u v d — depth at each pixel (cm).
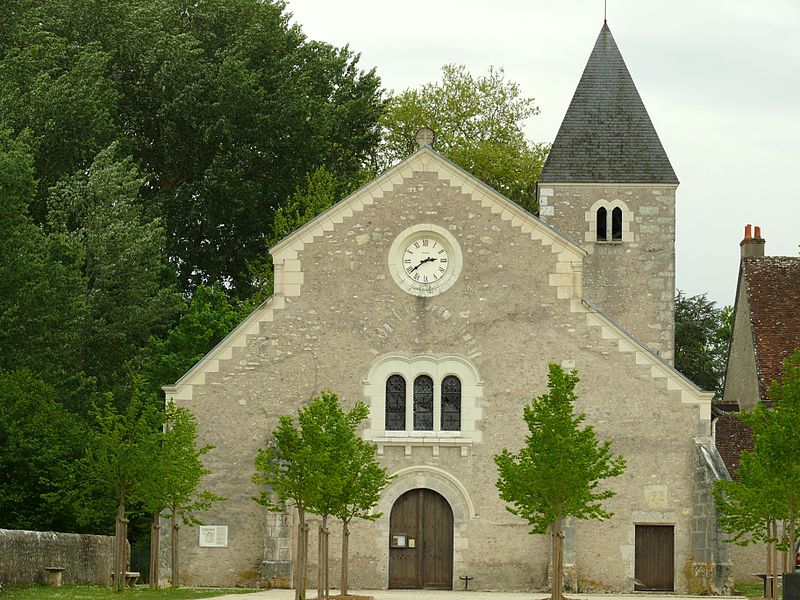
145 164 5788
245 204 5541
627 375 3647
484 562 3597
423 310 3684
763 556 4209
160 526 3609
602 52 4700
